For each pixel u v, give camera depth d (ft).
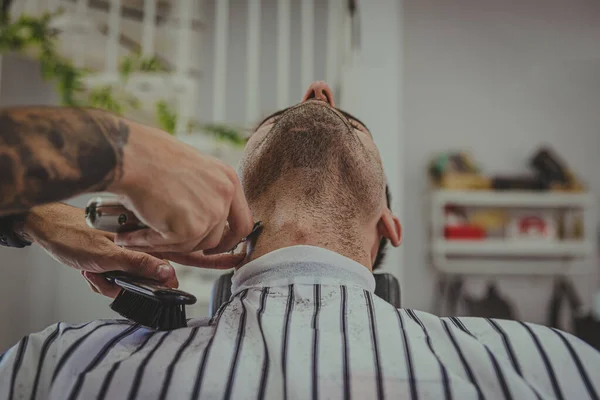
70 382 1.92
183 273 9.05
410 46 11.52
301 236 2.46
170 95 9.70
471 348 2.03
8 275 9.48
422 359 1.95
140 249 1.82
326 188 2.57
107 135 1.54
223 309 2.26
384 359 1.94
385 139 8.18
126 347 2.05
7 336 9.46
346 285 2.30
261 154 2.70
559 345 2.09
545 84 11.49
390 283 3.43
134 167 1.56
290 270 2.31
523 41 11.57
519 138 11.38
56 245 2.49
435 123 11.36
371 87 8.27
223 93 10.73
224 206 1.78
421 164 11.25
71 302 9.89
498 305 10.84
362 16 8.43
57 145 1.45
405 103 11.40
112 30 10.16
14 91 9.68
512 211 11.11
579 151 11.37
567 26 11.58
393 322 2.14
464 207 11.09
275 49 11.31
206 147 9.05
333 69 9.59
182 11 10.49
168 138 1.70
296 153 2.61
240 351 1.96
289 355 1.93
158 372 1.89
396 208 8.08
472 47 11.55
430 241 11.05
